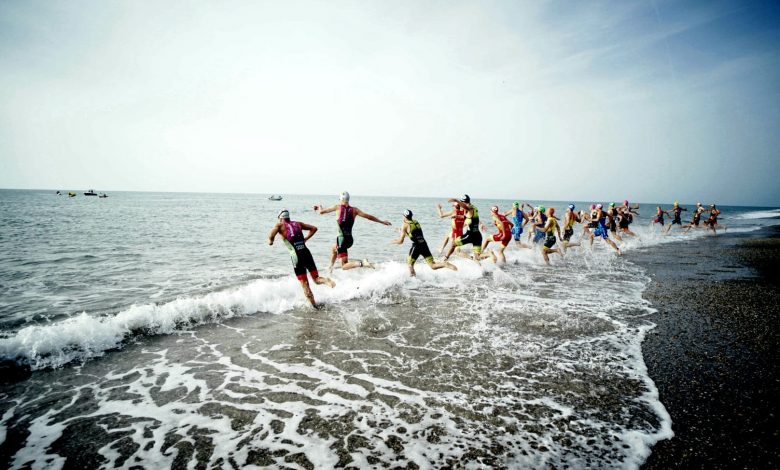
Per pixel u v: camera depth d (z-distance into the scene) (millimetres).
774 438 3018
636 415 3336
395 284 8586
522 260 12375
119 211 37062
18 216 27672
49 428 3113
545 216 13562
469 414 3352
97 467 2664
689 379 4043
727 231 26766
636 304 7086
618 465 2688
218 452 2836
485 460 2732
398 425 3180
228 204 67500
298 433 3074
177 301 6023
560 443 2938
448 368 4293
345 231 8000
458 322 5949
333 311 6520
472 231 9812
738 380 4023
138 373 4129
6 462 2691
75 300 6840
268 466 2678
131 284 8156
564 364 4406
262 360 4496
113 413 3355
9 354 4266
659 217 22750
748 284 9062
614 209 18672
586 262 12398
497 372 4195
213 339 5152
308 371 4207
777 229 29297
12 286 7754
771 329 5715
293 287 7547
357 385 3889
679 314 6453
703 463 2721
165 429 3129
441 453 2812
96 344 4754
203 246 14320
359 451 2840
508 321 6008
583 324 5855
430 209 61781
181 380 3977
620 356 4641
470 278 9406
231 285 8188
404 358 4570
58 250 12344
